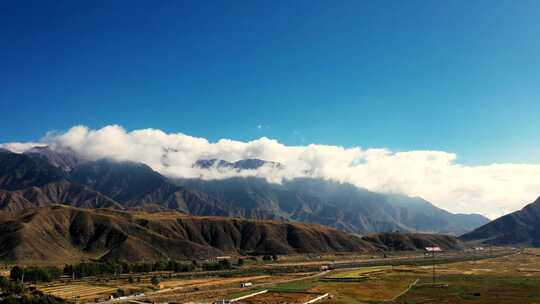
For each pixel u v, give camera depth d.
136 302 177.62
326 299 185.25
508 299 180.88
